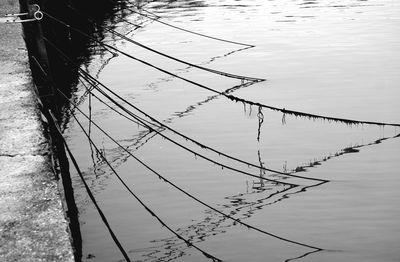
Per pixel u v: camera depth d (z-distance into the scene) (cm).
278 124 1288
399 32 2070
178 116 1388
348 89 1511
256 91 1551
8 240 279
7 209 307
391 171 1023
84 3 2681
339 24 2259
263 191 971
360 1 2667
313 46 1967
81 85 1694
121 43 2241
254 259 766
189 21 2548
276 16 2495
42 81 733
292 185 987
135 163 1109
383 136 1187
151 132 1277
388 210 886
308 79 1622
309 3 2714
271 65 1797
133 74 1795
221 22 2470
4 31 676
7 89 486
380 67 1677
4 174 346
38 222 294
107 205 940
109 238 833
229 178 1027
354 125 1253
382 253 767
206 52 2023
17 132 403
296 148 1152
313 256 768
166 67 1867
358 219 864
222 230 845
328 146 1155
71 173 1077
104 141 1240
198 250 791
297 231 838
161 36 2309
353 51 1869
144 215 902
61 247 273
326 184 986
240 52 1978
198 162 1102
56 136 729
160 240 823
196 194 972
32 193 323
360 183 984
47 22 1759
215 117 1360
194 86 1636
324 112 1359
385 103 1390
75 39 2319
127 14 2800
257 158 1116
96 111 1445
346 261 751
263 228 849
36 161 362
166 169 1077
